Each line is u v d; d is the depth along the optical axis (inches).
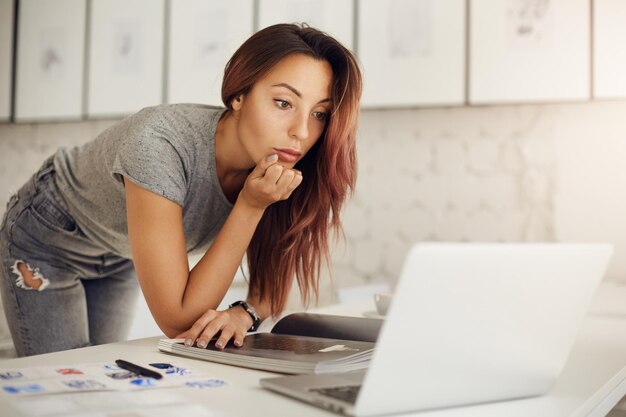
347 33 98.4
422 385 20.5
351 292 69.9
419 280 18.6
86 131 115.3
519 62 90.7
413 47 95.2
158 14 109.3
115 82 111.7
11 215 53.5
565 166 90.7
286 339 32.1
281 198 36.9
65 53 114.8
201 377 24.9
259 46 37.4
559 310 22.9
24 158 118.7
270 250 43.9
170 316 35.2
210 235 45.6
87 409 19.7
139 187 36.1
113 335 61.8
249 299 44.7
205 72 106.3
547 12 89.7
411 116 98.2
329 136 39.4
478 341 21.1
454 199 95.8
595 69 87.5
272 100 37.0
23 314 54.5
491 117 94.3
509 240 93.0
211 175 41.1
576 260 22.3
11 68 117.9
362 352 27.1
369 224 99.8
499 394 22.9
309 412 20.3
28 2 117.5
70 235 51.9
